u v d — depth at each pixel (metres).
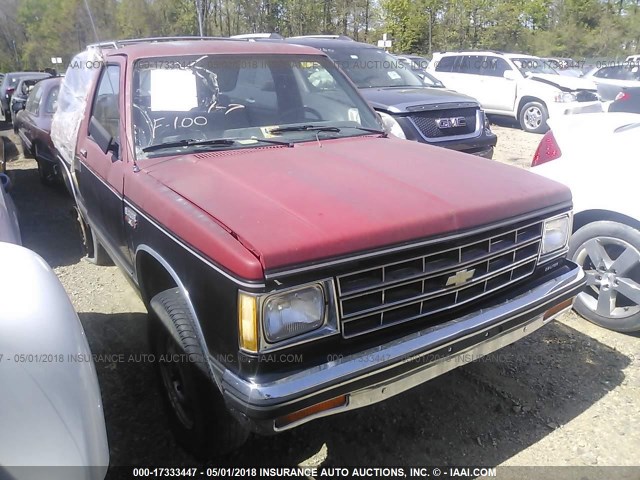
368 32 41.72
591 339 3.90
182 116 3.36
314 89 3.95
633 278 3.90
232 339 2.15
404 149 3.42
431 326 2.45
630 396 3.28
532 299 2.74
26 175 9.22
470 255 2.52
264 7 38.91
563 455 2.84
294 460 2.82
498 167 3.15
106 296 4.65
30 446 1.84
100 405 2.15
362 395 2.26
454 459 2.82
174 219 2.48
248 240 2.12
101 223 3.84
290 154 3.18
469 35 41.28
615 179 3.85
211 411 2.45
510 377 3.47
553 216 2.86
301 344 2.15
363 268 2.22
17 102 12.67
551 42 42.31
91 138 3.98
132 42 4.08
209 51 3.66
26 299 2.09
